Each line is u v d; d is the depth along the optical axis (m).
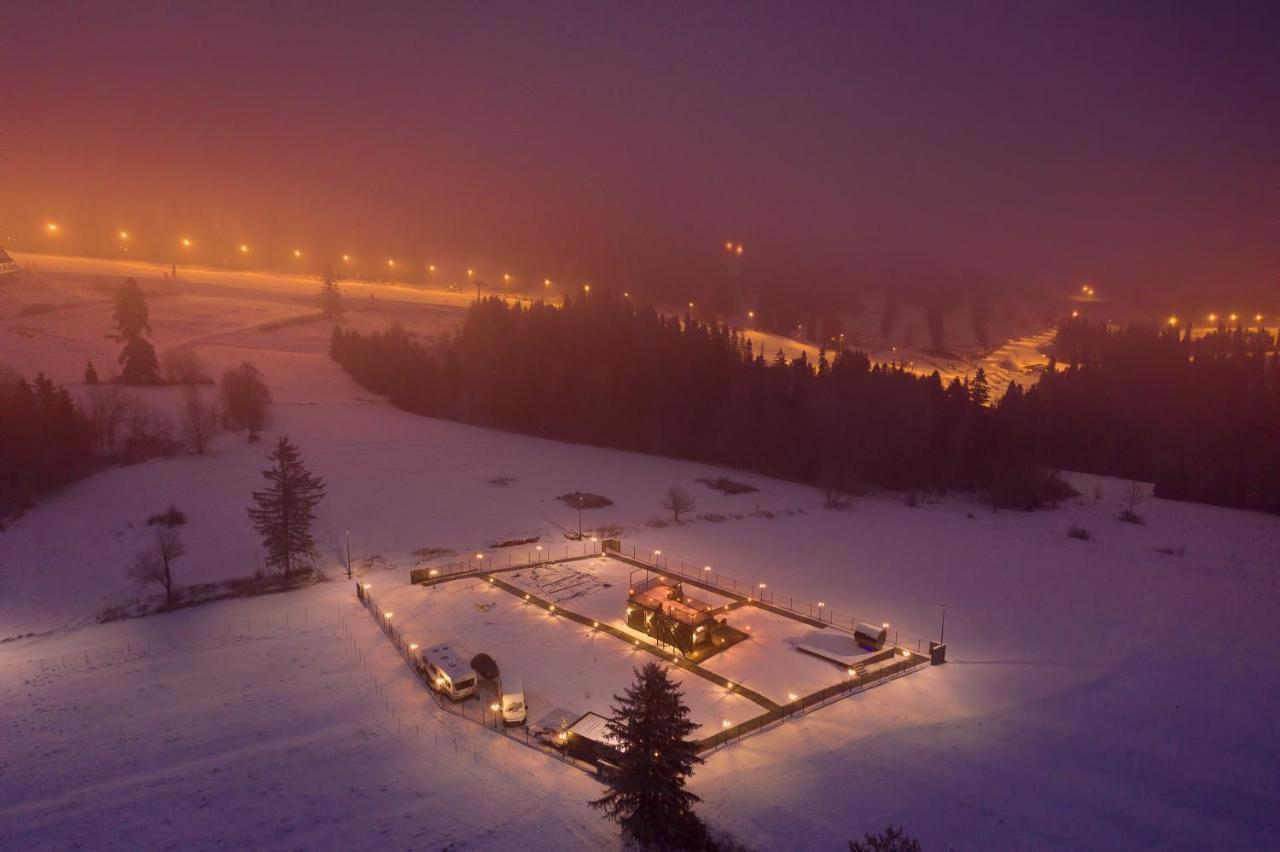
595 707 33.81
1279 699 39.59
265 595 46.78
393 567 52.53
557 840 23.41
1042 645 46.00
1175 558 65.25
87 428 68.69
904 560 61.91
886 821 25.17
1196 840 25.77
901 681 38.44
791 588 52.97
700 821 24.09
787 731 32.03
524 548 57.66
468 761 28.31
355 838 23.17
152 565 46.50
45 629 41.88
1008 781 28.75
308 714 31.38
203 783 25.77
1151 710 37.38
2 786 25.47
